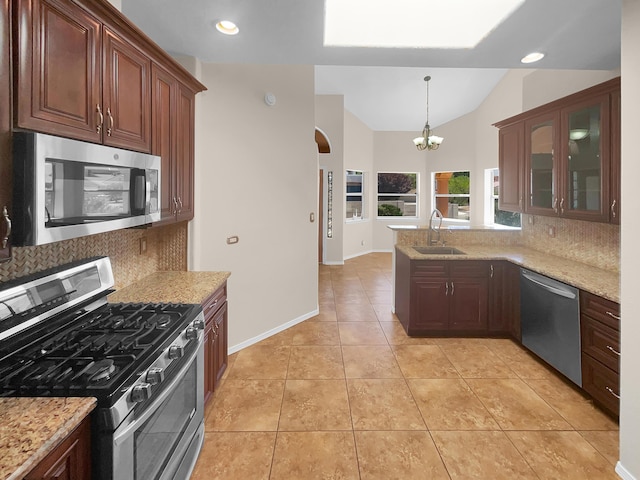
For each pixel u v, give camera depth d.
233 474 1.85
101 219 1.46
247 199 3.38
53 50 1.25
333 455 1.99
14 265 1.48
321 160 7.51
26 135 1.11
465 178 7.87
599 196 2.57
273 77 3.56
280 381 2.79
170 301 2.01
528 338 3.18
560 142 2.96
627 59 1.74
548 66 2.88
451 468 1.89
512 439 2.12
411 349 3.38
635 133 1.71
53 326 1.54
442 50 2.59
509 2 2.05
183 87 2.40
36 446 0.85
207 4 2.02
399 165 8.85
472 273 3.57
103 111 1.53
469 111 7.49
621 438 1.83
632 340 1.76
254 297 3.51
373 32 2.46
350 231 8.37
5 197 1.08
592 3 1.98
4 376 1.16
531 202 3.39
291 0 1.98
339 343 3.52
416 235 4.33
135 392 1.15
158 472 1.36
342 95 7.10
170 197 2.23
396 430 2.20
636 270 1.73
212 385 2.41
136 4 2.02
